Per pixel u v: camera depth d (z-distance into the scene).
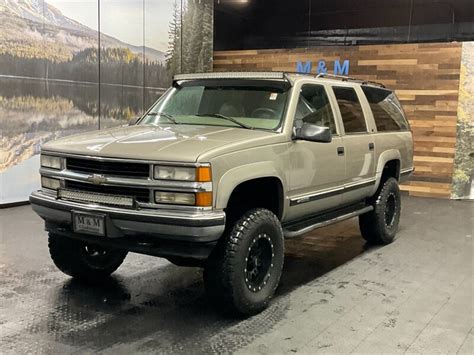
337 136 4.52
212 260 3.29
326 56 10.06
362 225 5.54
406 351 3.01
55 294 3.87
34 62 7.37
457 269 4.72
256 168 3.42
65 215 3.42
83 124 8.27
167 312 3.55
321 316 3.52
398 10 11.16
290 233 3.96
